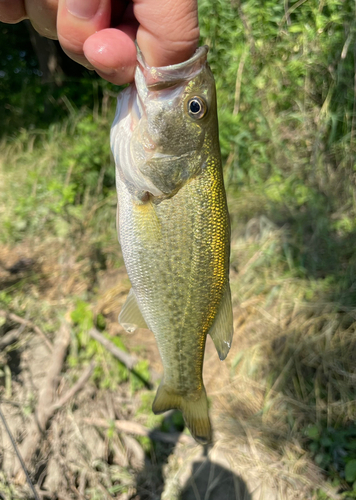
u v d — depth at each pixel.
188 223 0.15
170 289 0.16
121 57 0.12
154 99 0.14
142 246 0.16
